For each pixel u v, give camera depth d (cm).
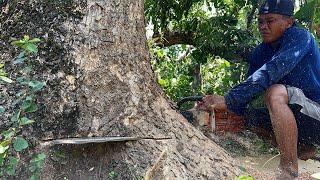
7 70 253
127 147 246
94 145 241
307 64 327
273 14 336
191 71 626
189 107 441
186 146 259
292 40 320
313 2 419
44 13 259
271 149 361
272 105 301
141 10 280
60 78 249
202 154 261
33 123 241
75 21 258
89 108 248
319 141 340
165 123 263
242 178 245
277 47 346
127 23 269
